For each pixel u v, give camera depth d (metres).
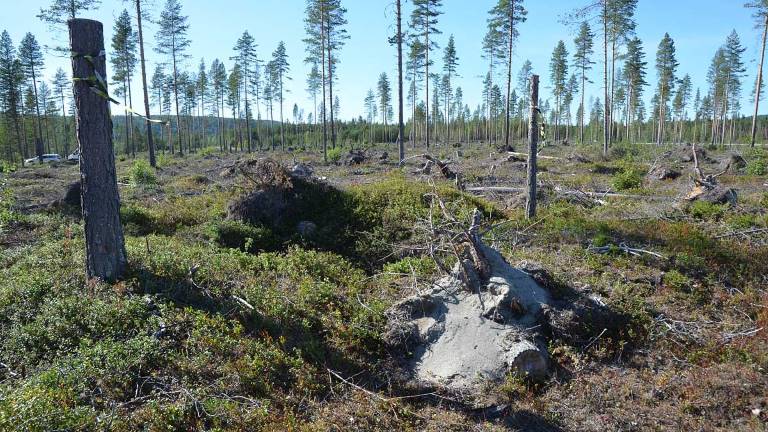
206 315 6.30
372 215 11.38
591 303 6.89
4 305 6.32
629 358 6.22
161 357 5.42
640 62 44.78
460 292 7.01
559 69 53.78
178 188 18.69
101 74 6.58
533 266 7.91
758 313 7.07
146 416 4.60
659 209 12.24
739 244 9.47
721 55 55.59
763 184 17.12
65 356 5.38
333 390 5.51
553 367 6.04
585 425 5.09
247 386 5.26
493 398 5.46
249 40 49.25
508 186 17.44
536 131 11.63
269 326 6.37
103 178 6.79
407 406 5.33
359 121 93.06
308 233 11.02
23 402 4.15
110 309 6.03
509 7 33.72
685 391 5.48
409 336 6.57
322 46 34.06
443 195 12.45
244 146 73.38
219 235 10.34
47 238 10.21
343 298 7.46
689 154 26.25
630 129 65.81
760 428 4.83
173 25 37.00
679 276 8.05
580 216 11.95
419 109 67.88
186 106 59.56
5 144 50.84
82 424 4.23
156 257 7.62
